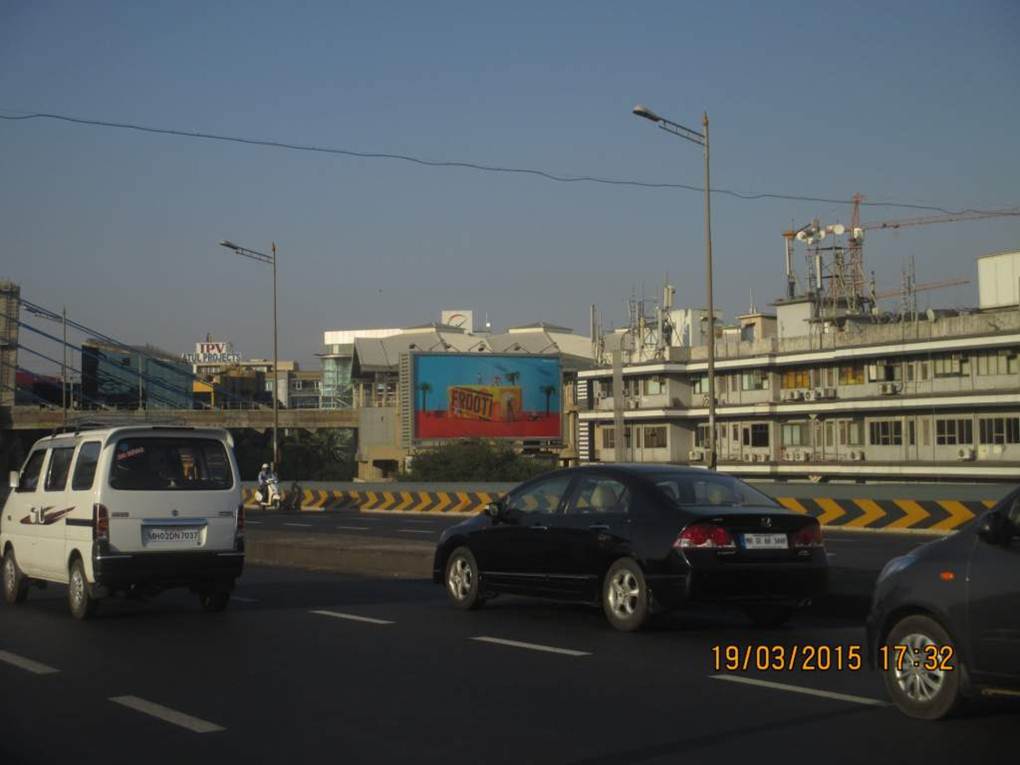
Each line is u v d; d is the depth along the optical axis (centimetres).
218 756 650
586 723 718
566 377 9612
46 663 959
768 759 629
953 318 5684
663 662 936
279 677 885
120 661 966
